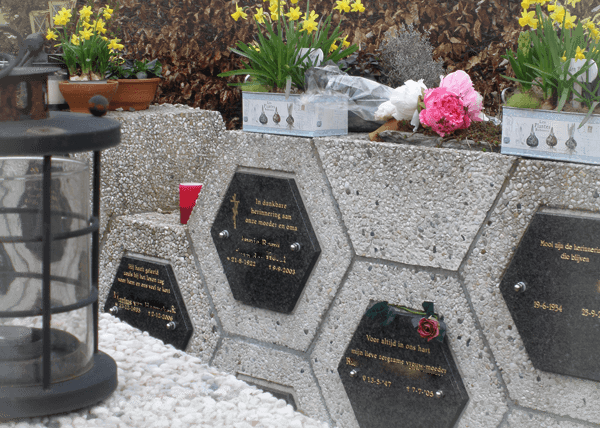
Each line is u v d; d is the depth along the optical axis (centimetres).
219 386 257
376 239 270
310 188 287
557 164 226
